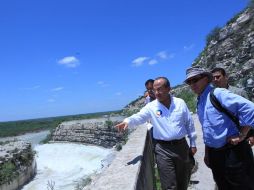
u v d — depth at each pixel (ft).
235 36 100.63
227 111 16.52
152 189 24.57
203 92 17.26
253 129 16.84
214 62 104.22
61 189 80.38
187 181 21.04
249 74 81.10
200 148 37.86
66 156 134.00
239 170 16.56
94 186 15.84
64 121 201.46
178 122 20.17
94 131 154.61
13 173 86.07
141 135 26.18
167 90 20.22
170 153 20.15
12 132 342.44
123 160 19.31
